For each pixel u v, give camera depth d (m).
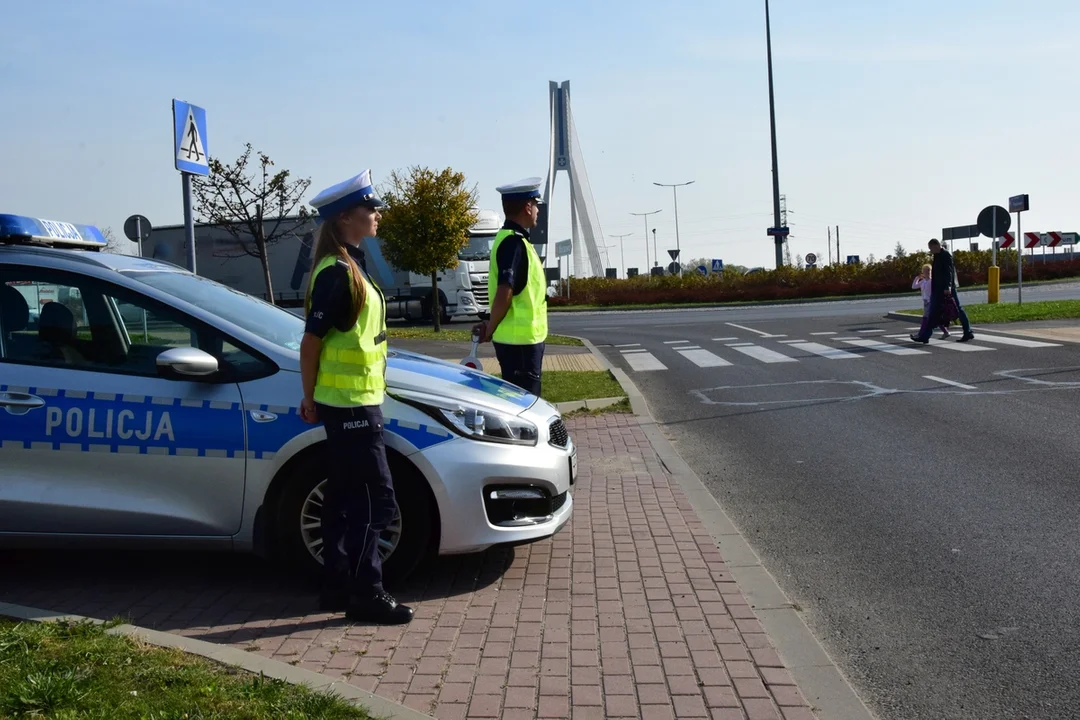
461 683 3.98
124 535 5.09
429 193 26.48
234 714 3.42
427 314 35.69
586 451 9.27
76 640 4.05
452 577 5.45
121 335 5.25
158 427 5.07
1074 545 5.94
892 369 14.85
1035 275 48.00
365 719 3.44
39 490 5.07
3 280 5.31
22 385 5.14
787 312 34.47
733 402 12.40
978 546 6.01
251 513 5.07
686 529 6.45
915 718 3.84
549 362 17.23
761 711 3.73
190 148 8.52
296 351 5.22
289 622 4.70
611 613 4.84
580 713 3.72
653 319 33.53
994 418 10.22
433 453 5.09
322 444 5.03
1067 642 4.53
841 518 6.79
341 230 4.62
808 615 4.99
